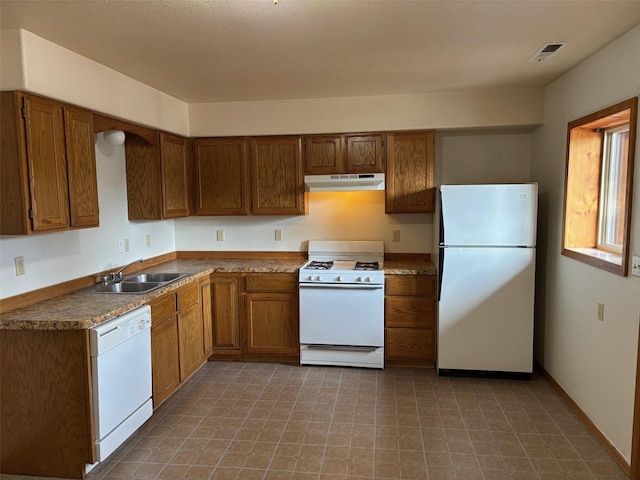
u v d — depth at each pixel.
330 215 4.36
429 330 3.77
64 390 2.33
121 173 3.58
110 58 2.69
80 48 2.50
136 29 2.24
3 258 2.45
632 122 2.31
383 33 2.34
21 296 2.56
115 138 3.11
